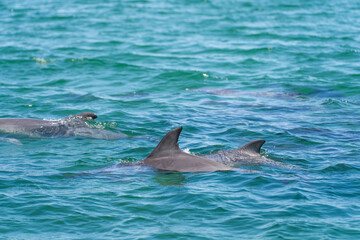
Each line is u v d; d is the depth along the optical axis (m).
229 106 55.31
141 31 99.38
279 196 29.73
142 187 31.12
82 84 64.06
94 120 47.22
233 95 60.66
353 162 36.38
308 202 28.86
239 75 70.06
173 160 35.09
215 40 91.44
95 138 43.06
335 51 82.00
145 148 40.06
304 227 25.80
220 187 31.12
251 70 72.56
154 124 47.22
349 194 30.23
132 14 118.75
